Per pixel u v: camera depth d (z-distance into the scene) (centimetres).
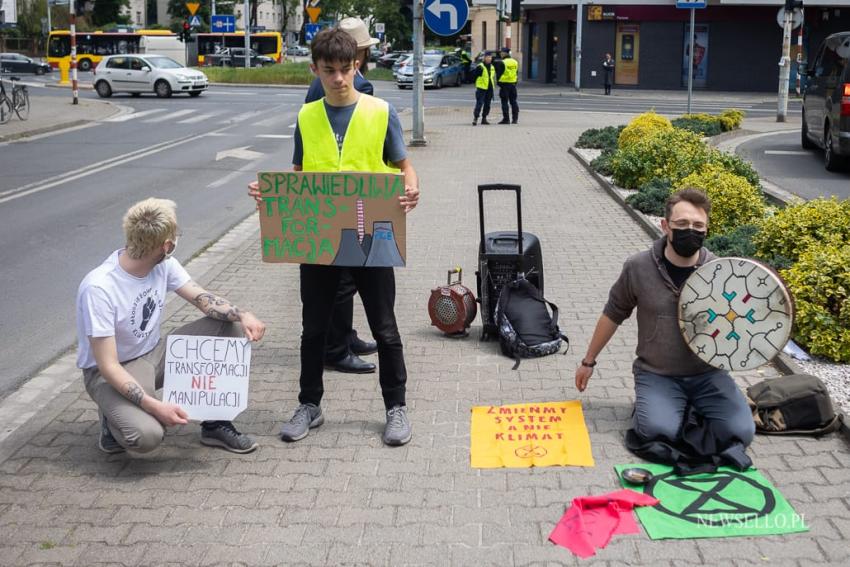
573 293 816
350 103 504
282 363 646
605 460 479
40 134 2353
